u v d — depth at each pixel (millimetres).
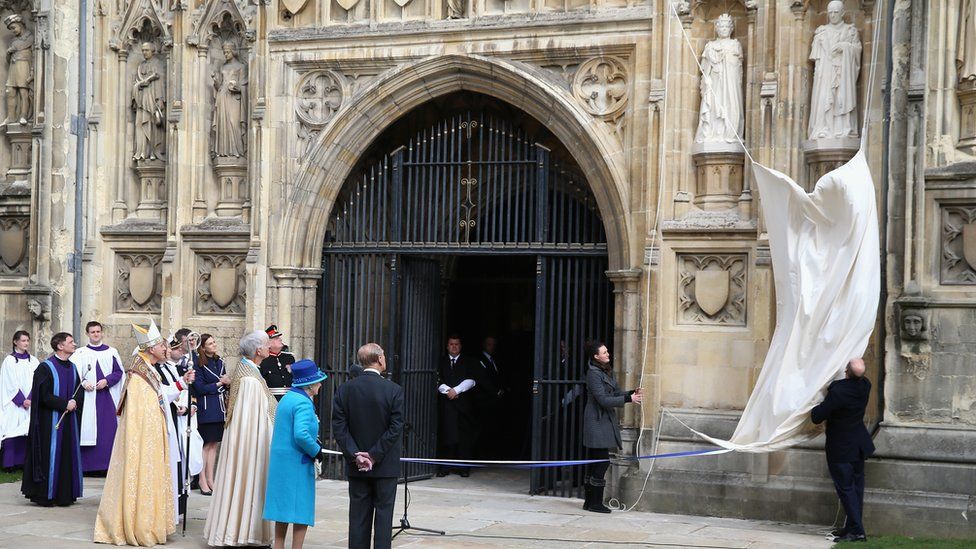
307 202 13289
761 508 10930
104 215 14430
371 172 13680
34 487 11180
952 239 10383
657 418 11539
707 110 11570
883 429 10398
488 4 12664
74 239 14320
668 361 11602
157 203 14273
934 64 10461
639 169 11820
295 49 13297
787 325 10344
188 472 9945
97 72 14398
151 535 9375
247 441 9039
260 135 13352
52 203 14258
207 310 13859
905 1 10586
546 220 12578
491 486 13102
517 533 10070
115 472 9500
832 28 11039
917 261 10383
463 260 18078
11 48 14883
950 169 10328
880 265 10430
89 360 12719
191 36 13789
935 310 10320
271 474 8594
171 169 13812
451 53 12609
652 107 11672
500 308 17938
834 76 10969
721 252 11469
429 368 13648
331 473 13438
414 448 13383
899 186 10531
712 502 11133
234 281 13680
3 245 14867
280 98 13344
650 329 11609
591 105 12094
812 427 10234
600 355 11211
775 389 10203
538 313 12516
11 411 13117
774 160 11125
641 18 11844
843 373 10023
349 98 13125
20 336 13273
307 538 9773
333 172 13328
